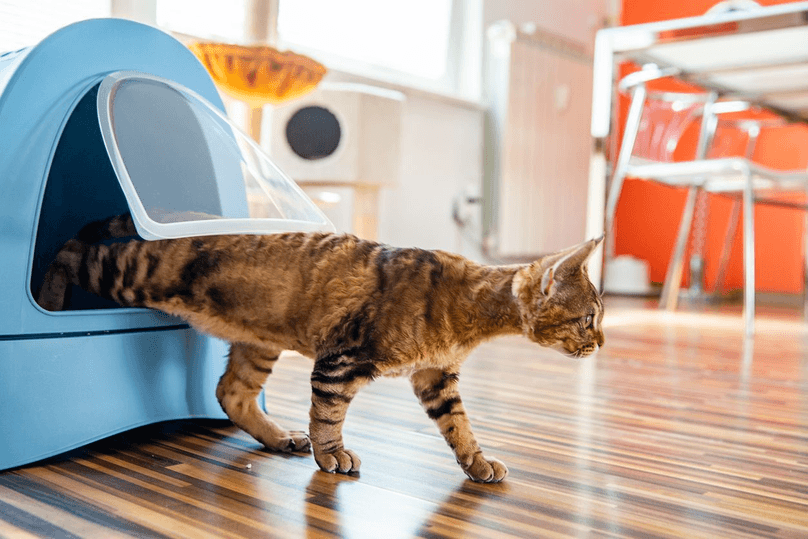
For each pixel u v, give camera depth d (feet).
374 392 5.99
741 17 8.64
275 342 4.17
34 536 2.95
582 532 3.22
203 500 3.43
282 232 4.04
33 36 8.20
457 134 14.19
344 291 3.91
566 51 15.42
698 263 16.07
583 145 16.11
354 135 9.78
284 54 7.13
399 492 3.66
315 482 3.77
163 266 4.14
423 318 3.83
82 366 4.05
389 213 13.00
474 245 14.57
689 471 4.18
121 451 4.21
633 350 8.91
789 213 16.07
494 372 7.25
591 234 10.56
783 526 3.38
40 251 4.77
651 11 16.89
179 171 4.21
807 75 10.62
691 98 12.48
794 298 15.94
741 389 6.65
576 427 5.12
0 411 3.72
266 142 9.82
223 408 4.49
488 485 3.83
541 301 3.96
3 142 3.68
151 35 4.48
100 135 4.77
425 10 14.07
